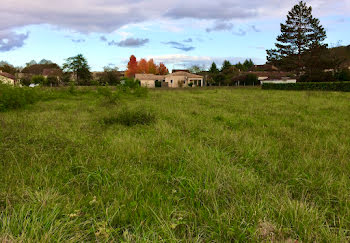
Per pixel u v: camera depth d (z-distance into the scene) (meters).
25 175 3.11
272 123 7.10
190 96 18.89
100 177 3.06
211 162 3.38
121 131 5.82
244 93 23.44
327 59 41.12
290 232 2.02
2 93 10.02
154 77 61.66
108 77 49.62
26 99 11.72
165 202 2.49
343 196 2.57
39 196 2.48
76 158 3.78
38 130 5.52
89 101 14.68
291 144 4.73
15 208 2.30
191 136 5.36
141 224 2.09
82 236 1.99
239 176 3.02
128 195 2.60
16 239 1.78
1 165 3.40
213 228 2.10
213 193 2.58
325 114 9.27
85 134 5.30
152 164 3.64
